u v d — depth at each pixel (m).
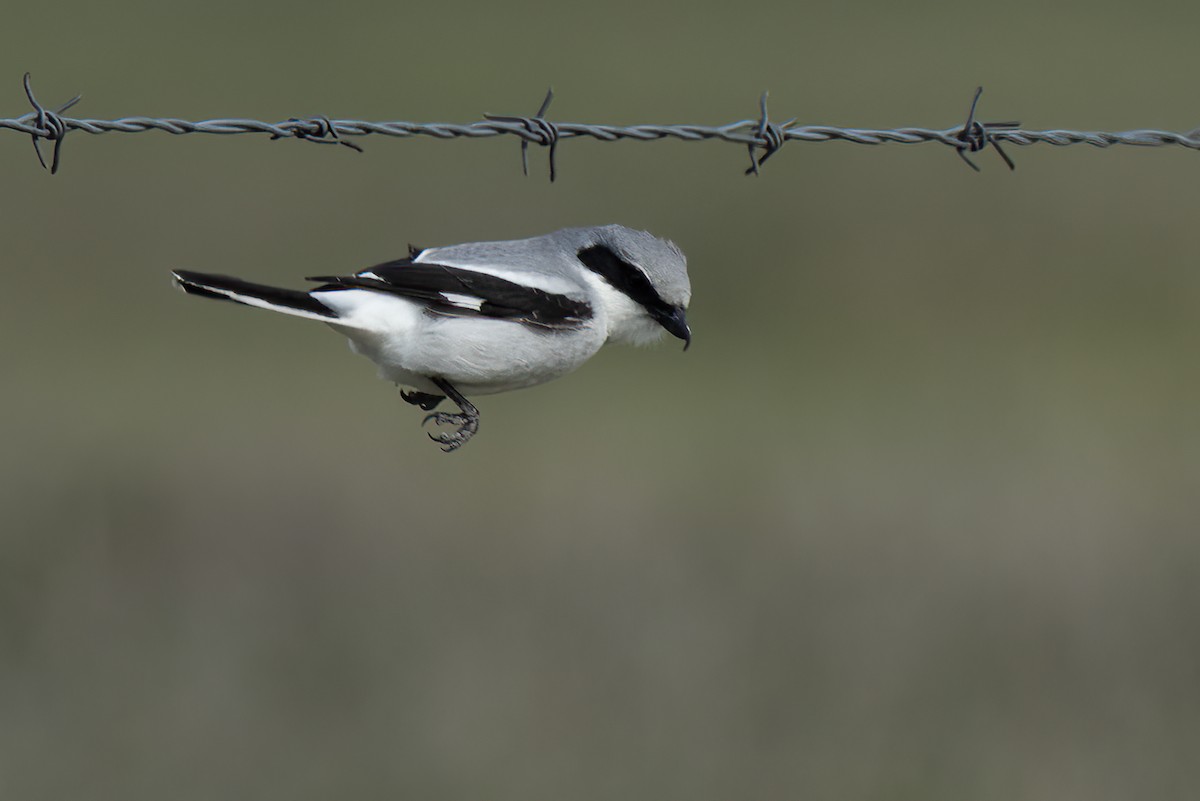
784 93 23.66
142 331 15.03
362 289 5.78
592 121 21.39
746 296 16.94
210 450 11.70
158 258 16.05
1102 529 10.62
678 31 28.59
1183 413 13.80
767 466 12.23
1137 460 12.41
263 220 16.77
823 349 15.76
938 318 16.59
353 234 16.50
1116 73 25.81
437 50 25.73
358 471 11.40
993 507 11.09
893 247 17.95
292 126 5.80
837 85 24.39
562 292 5.96
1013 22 30.55
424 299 5.79
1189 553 10.25
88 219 16.67
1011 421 13.68
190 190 17.44
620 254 6.23
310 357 14.74
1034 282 17.34
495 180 18.30
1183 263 17.91
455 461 11.84
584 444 12.68
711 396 14.36
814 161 20.22
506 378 5.95
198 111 20.52
